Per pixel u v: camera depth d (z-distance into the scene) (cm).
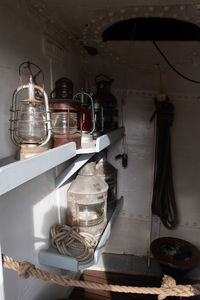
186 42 138
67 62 135
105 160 167
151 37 135
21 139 70
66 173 120
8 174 49
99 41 142
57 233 115
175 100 177
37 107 72
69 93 96
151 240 199
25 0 85
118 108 185
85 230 125
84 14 108
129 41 140
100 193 126
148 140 185
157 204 183
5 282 80
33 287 104
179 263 151
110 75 175
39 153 67
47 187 113
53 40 114
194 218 188
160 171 181
